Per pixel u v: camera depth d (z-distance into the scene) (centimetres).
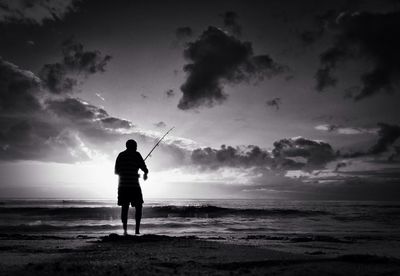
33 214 2144
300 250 420
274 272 247
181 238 523
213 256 326
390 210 3259
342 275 243
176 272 239
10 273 224
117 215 2097
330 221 1738
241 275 233
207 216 2250
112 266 252
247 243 497
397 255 430
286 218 2036
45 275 219
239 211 2505
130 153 566
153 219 1900
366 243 618
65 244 445
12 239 582
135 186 554
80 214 2139
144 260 294
